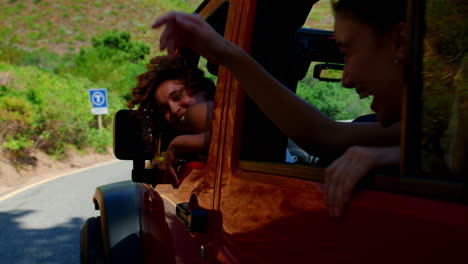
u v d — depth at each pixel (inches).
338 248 33.4
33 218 273.4
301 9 62.7
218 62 48.7
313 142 49.8
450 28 27.5
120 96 1240.8
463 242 24.3
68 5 3294.8
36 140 573.0
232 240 51.6
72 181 438.9
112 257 97.3
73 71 1342.3
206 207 61.4
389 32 33.8
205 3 85.2
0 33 2731.3
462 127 26.7
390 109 35.6
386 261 29.0
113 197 105.8
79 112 666.8
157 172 89.3
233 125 56.8
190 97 80.7
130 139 90.8
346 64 38.0
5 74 594.9
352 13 35.2
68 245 217.3
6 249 210.5
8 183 442.6
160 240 84.9
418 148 27.6
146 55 1913.1
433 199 26.8
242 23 60.7
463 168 26.5
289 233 39.9
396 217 28.6
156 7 3339.1
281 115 48.8
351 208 32.1
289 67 69.5
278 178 44.3
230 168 55.4
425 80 27.5
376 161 31.2
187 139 71.8
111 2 3376.0
